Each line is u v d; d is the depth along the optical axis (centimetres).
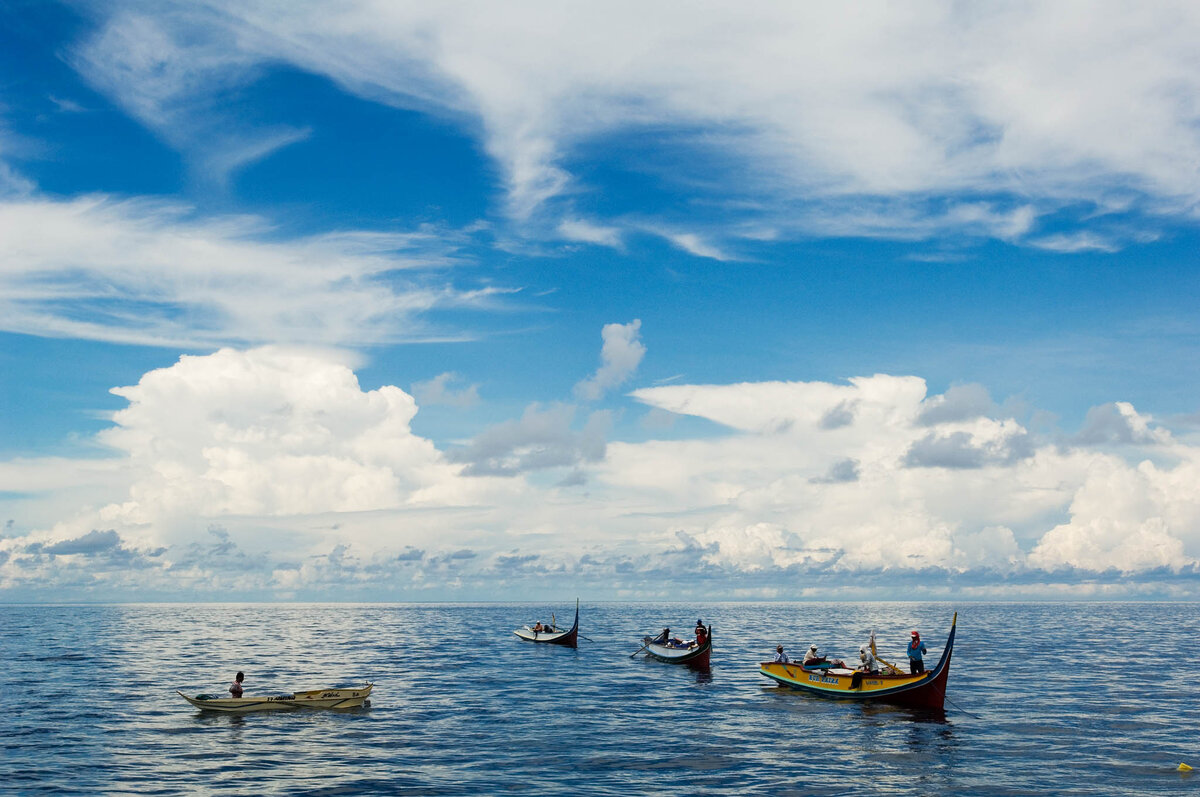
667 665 6531
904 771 2889
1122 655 7388
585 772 2884
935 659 7225
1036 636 10681
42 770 2883
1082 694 4681
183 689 4975
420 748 3259
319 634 11425
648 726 3741
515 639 10100
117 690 4903
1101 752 3167
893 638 10081
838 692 4541
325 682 5378
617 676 5744
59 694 4712
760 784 2731
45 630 12462
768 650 8112
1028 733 3550
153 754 3131
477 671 6091
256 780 2762
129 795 2584
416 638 10362
